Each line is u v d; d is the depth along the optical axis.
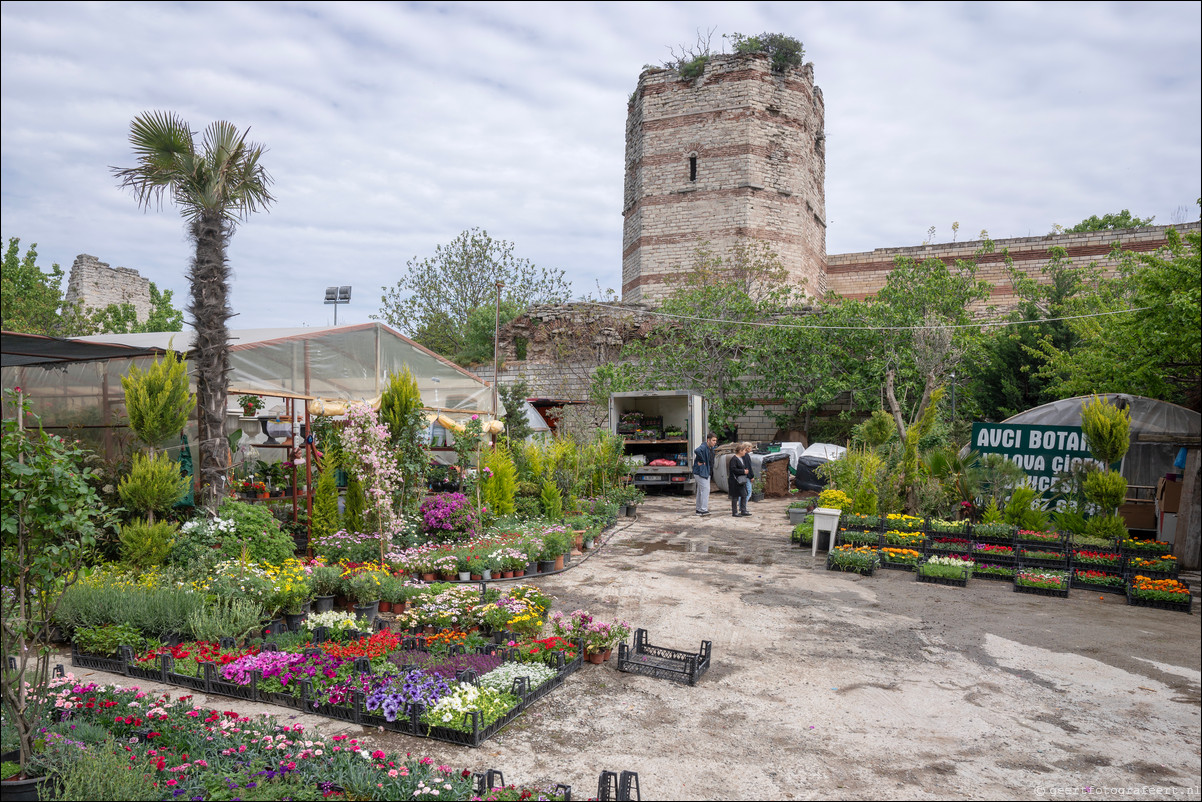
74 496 4.37
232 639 6.67
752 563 11.59
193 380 10.63
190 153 10.09
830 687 6.16
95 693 5.30
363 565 9.64
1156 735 5.26
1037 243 32.31
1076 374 16.95
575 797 4.22
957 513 14.11
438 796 4.01
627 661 6.56
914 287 25.47
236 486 11.76
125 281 40.47
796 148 31.97
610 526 15.41
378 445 10.27
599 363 28.31
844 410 25.06
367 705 5.28
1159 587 9.31
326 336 13.00
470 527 12.23
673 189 32.28
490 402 18.97
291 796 3.99
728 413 25.64
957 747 5.02
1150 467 14.93
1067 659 6.98
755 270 29.81
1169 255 29.27
